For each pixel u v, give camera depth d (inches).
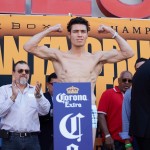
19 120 205.0
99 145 257.6
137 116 150.6
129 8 299.0
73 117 151.5
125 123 170.9
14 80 205.0
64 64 177.6
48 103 207.6
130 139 181.9
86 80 175.5
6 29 274.4
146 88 149.9
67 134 150.9
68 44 277.7
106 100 229.9
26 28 276.2
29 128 206.1
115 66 279.7
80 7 292.4
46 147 225.1
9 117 205.5
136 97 152.1
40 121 224.8
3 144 206.1
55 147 150.2
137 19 288.7
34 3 286.7
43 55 181.0
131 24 287.6
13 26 275.1
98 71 184.2
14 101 201.2
